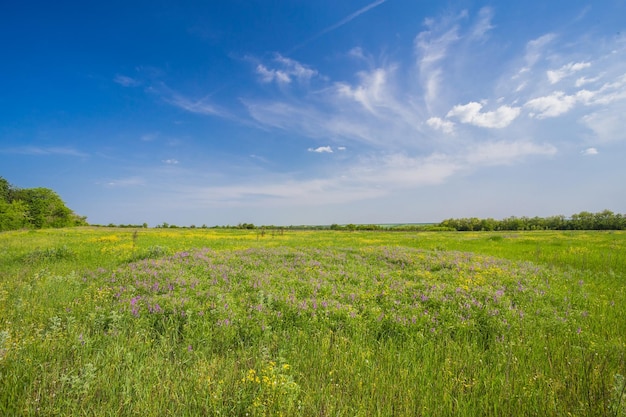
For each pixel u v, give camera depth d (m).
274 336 5.95
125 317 6.52
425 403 3.95
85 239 29.48
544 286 10.17
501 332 6.47
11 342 4.93
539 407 3.88
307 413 3.72
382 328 6.66
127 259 15.23
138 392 3.93
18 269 12.69
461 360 5.12
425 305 8.02
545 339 6.04
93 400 3.83
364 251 17.67
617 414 3.52
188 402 3.83
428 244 27.72
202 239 34.41
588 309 8.17
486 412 3.87
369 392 4.24
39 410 3.54
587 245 24.12
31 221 73.50
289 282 9.98
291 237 40.69
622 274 12.98
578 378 4.46
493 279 10.70
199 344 5.55
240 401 3.73
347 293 8.91
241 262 13.63
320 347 5.49
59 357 4.73
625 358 4.98
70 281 9.91
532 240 30.72
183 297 7.83
